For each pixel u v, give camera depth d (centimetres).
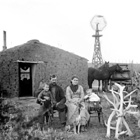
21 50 1187
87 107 675
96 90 1698
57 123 670
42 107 624
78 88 649
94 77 1596
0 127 403
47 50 1263
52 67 1276
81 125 605
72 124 606
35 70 1220
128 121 701
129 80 1611
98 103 657
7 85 1159
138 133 573
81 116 591
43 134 474
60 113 626
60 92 652
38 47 1234
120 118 546
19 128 398
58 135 522
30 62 1196
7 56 1160
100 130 608
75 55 1362
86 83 1405
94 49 2120
